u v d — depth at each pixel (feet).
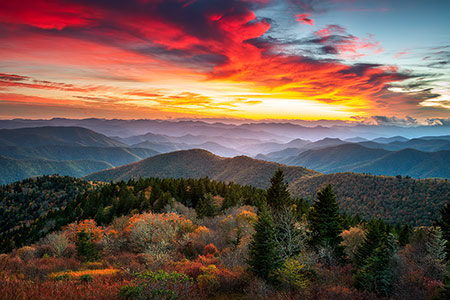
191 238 113.91
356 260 72.49
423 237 93.35
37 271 73.20
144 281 43.45
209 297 50.70
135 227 120.26
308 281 55.11
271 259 57.62
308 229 86.63
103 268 84.89
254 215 140.05
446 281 51.21
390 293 55.01
